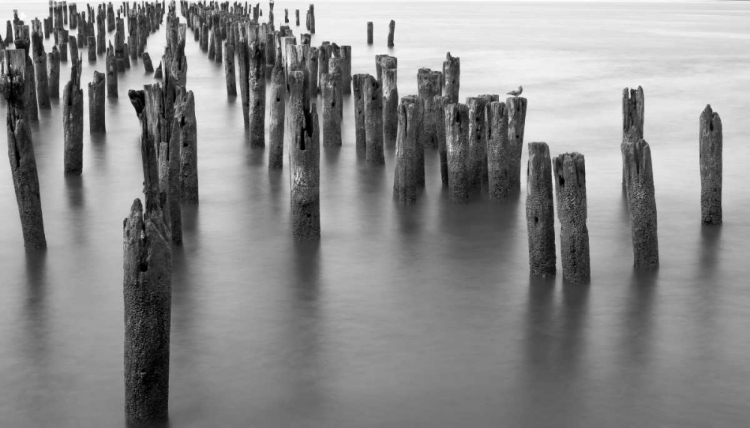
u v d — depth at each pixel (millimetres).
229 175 20172
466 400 10312
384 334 11977
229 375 10859
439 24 80438
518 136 17547
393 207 17453
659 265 14344
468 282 13734
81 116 19953
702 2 177125
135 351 9570
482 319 12422
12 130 14625
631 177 13867
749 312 12648
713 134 15984
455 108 17000
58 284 13727
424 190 18438
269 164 20547
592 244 15328
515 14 106375
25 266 14430
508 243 15422
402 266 14438
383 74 23406
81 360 11297
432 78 20938
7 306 12898
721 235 15844
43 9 89625
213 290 13484
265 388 10570
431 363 11172
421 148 18250
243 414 10016
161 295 9445
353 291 13445
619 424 9844
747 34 70062
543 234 13570
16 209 17516
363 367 11062
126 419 9852
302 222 15469
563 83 37000
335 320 12414
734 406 10188
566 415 10023
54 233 16078
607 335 11930
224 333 12000
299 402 10273
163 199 11359
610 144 23828
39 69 28344
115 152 22500
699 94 34125
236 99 31484
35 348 11609
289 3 129625
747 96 33531
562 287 13430
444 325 12242
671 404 10234
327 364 11141
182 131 17203
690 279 13797
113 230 16297
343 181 19391
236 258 14836
